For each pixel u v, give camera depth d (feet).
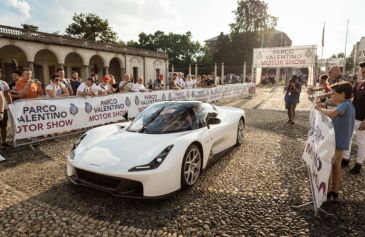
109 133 13.05
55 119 20.08
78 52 94.43
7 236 8.21
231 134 16.52
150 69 129.18
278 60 52.44
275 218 9.29
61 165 14.88
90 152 10.98
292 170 13.93
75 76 29.71
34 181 12.55
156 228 8.63
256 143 19.40
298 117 31.78
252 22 180.24
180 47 233.35
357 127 13.74
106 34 171.63
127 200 10.50
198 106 14.74
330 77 20.42
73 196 10.90
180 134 12.14
